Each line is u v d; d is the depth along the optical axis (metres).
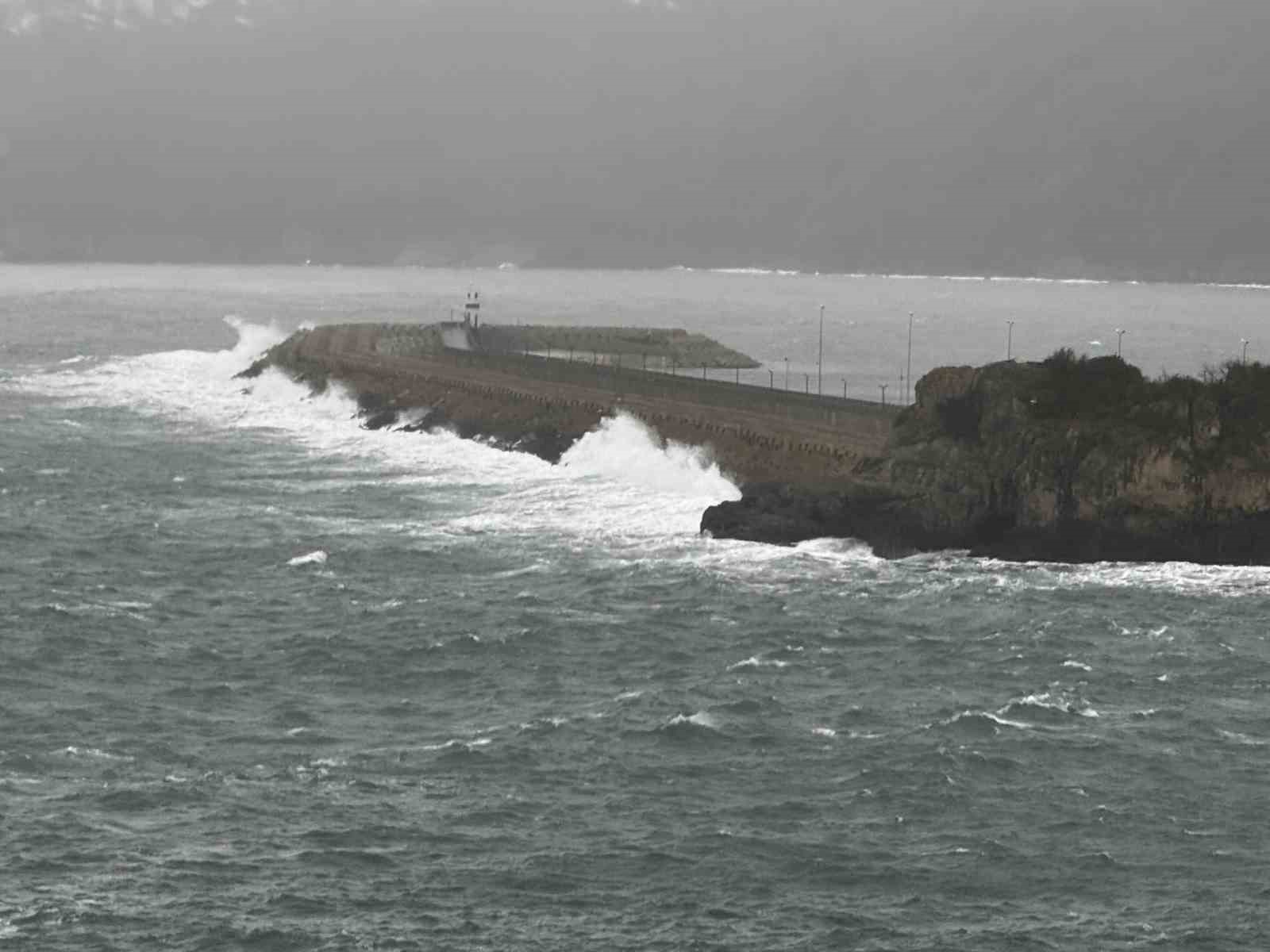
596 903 152.38
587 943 145.38
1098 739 188.50
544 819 168.50
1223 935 147.50
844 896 154.00
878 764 181.38
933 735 189.25
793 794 174.62
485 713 197.50
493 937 146.25
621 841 164.00
